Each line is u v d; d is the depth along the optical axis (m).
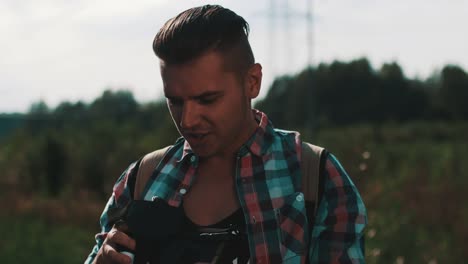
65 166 16.36
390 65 55.38
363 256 1.71
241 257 1.64
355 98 53.38
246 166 1.71
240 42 1.65
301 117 39.53
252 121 1.76
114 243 1.64
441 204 8.89
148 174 1.84
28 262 7.97
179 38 1.57
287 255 1.63
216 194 1.72
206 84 1.57
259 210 1.66
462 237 7.32
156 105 26.38
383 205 7.72
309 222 1.69
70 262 8.11
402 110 54.00
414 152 14.58
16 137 19.81
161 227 1.65
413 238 6.84
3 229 10.03
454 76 55.03
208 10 1.64
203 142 1.62
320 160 1.73
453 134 28.45
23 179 16.42
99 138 17.17
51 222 11.58
